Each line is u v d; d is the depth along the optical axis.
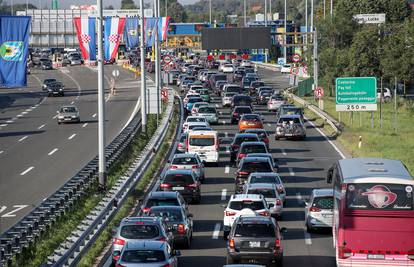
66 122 126.00
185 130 101.38
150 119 119.12
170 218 48.12
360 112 148.62
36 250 39.97
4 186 69.88
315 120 132.75
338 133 112.31
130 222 41.53
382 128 122.44
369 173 42.38
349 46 180.88
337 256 42.50
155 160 84.00
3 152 94.06
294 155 94.44
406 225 41.38
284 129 108.00
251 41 157.00
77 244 40.25
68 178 73.69
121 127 117.06
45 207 48.62
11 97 178.00
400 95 180.12
